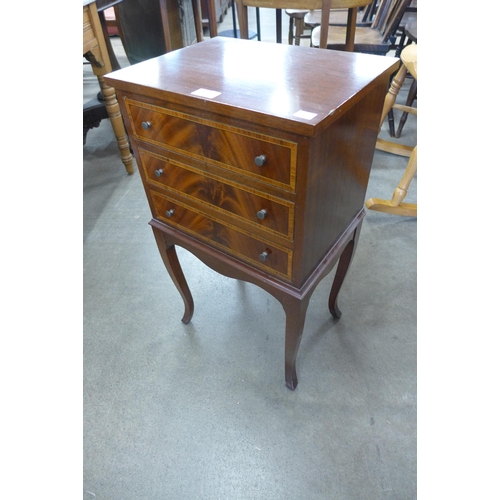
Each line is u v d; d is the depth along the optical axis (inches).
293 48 35.5
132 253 64.5
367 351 47.8
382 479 36.7
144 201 76.4
